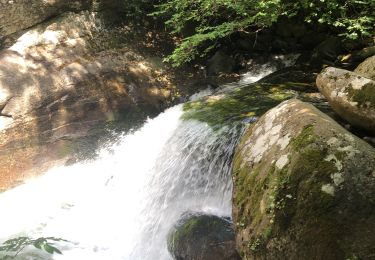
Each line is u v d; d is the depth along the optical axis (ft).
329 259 6.68
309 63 19.52
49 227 14.53
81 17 22.41
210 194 12.71
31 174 17.04
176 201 13.42
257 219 8.18
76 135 18.81
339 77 10.11
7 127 17.51
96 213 15.38
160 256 12.05
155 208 13.91
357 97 9.33
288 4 17.12
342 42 18.86
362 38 17.88
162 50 24.14
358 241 6.56
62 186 16.89
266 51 22.80
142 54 23.20
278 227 7.55
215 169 12.84
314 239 6.94
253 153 9.52
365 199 6.79
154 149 15.97
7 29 20.08
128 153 17.66
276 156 8.44
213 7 18.99
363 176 6.96
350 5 16.65
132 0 24.20
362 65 11.62
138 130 19.54
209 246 10.14
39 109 18.45
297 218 7.27
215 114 15.08
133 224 14.23
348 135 7.55
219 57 23.41
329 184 7.07
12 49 19.67
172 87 22.22
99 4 23.13
